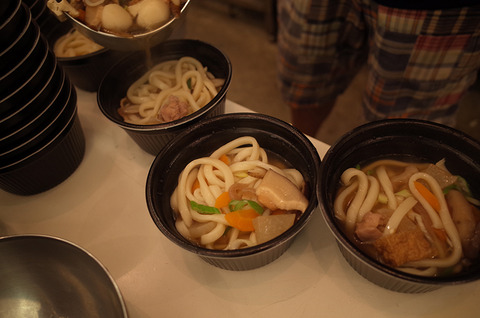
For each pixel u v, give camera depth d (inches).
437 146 10.7
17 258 10.4
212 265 11.1
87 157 14.0
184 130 11.6
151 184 10.6
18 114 10.7
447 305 10.0
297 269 10.9
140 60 14.2
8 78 10.2
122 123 11.9
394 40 15.3
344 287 10.5
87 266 9.9
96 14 11.1
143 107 13.6
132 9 11.3
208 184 11.9
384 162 11.4
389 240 9.6
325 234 11.3
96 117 15.0
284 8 19.4
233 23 37.2
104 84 13.2
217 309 10.5
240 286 10.8
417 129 10.6
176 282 11.0
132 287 11.0
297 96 22.1
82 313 10.2
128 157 13.9
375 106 18.3
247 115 11.7
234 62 34.1
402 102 17.7
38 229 12.5
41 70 10.9
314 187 9.9
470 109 27.8
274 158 12.4
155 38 11.7
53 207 12.9
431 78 16.2
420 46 15.1
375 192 10.7
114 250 11.8
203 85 13.8
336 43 18.9
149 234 12.0
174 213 11.6
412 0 13.9
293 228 9.3
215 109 12.5
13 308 10.4
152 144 12.9
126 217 12.4
